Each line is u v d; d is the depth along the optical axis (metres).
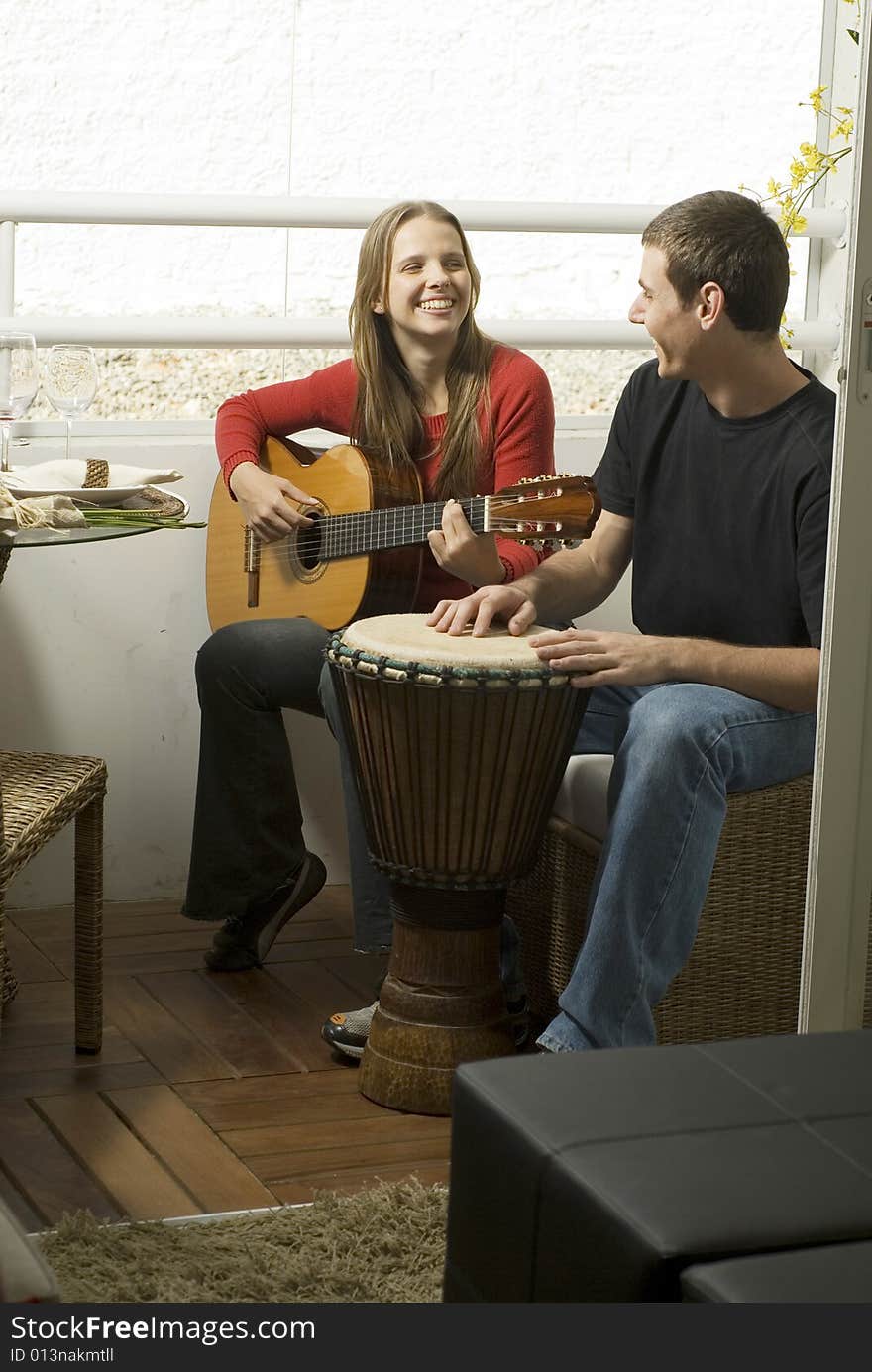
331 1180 1.95
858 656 1.91
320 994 2.58
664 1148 1.20
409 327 2.56
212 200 2.86
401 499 2.61
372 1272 1.70
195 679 2.98
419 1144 2.07
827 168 3.11
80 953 2.29
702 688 2.14
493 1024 2.20
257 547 2.76
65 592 2.87
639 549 2.42
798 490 2.20
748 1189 1.14
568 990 2.10
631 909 2.08
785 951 2.23
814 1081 1.32
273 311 3.61
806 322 3.30
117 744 2.95
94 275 3.50
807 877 2.09
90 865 2.26
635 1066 1.35
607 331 3.07
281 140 3.60
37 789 2.16
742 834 2.16
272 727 2.62
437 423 2.64
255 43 3.55
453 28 3.63
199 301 3.56
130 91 3.51
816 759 1.93
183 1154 2.01
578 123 3.71
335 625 2.65
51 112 3.48
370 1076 2.20
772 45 3.73
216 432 2.79
